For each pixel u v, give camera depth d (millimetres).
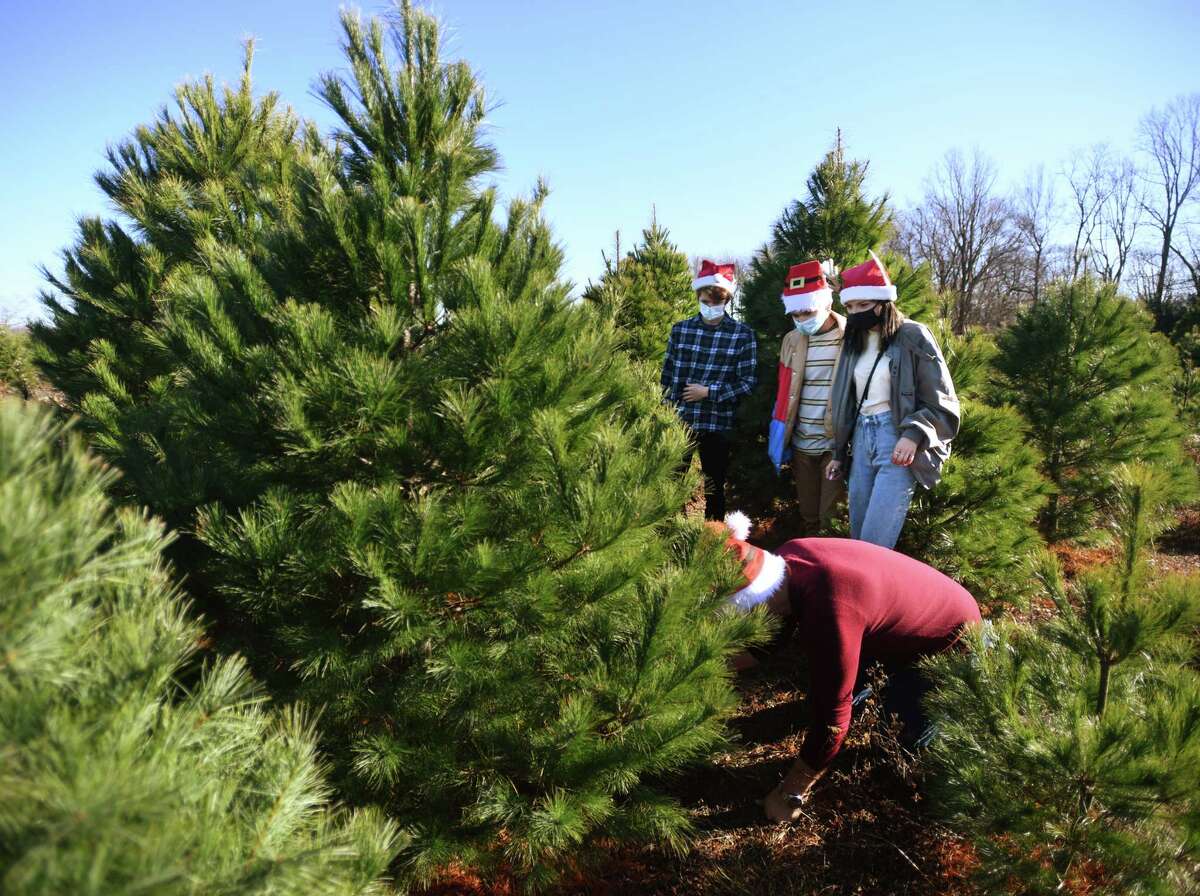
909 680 2863
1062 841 2006
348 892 1402
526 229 2584
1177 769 1796
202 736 1350
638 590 2381
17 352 10336
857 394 3590
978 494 3908
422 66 2486
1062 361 5812
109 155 4785
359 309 2301
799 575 2527
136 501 2285
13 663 1007
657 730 2141
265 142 4961
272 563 1950
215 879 1147
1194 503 7094
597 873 2443
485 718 2199
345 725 2189
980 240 42219
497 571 2039
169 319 2229
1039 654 2305
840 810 2740
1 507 988
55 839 899
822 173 5539
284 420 1967
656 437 2701
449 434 2137
